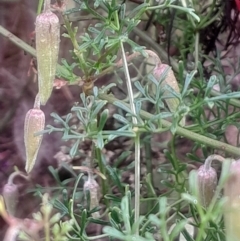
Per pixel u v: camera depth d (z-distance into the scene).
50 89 0.19
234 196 0.14
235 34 0.31
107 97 0.22
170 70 0.21
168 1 0.20
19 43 0.24
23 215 0.32
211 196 0.18
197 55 0.27
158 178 0.31
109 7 0.20
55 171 0.28
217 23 0.31
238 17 0.31
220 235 0.18
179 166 0.25
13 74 0.38
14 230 0.14
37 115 0.19
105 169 0.27
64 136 0.19
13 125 0.37
